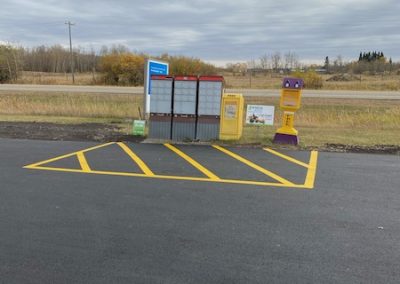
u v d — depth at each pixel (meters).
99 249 4.27
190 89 11.27
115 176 7.34
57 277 3.69
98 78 53.22
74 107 18.33
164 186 6.70
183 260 4.04
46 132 12.84
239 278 3.69
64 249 4.27
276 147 10.50
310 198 6.13
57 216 5.24
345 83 51.19
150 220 5.12
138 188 6.57
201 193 6.32
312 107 22.66
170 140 11.48
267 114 11.03
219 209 5.57
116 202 5.83
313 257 4.12
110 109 18.23
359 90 39.81
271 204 5.81
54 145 10.63
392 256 4.17
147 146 10.59
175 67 52.88
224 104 11.21
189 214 5.35
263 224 5.02
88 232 4.73
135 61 50.84
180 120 11.43
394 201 6.03
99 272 3.79
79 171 7.69
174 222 5.06
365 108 21.86
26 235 4.62
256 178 7.30
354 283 3.62
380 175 7.62
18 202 5.79
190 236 4.63
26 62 78.62
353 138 11.95
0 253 4.17
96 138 11.81
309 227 4.94
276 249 4.30
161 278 3.68
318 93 34.34
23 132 12.78
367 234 4.74
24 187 6.55
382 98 28.72
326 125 15.14
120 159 8.85
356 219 5.24
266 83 49.84
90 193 6.26
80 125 14.65
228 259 4.06
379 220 5.21
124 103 21.97
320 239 4.58
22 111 18.47
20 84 48.47
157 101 11.48
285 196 6.21
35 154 9.34
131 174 7.50
